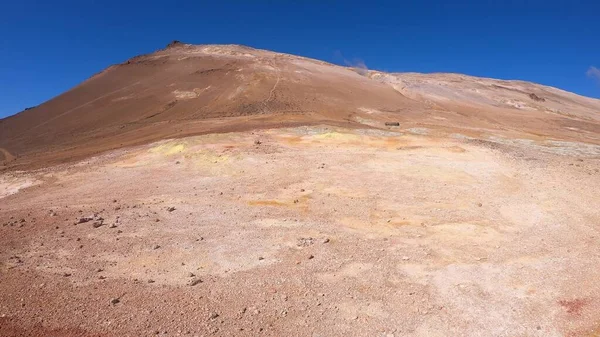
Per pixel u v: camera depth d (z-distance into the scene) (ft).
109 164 69.62
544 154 67.26
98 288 27.99
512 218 41.39
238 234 37.47
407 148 68.44
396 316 25.44
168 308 25.71
